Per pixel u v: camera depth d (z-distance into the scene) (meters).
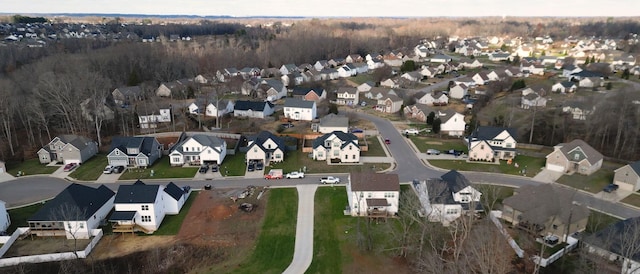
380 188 56.97
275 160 78.25
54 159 79.25
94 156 83.12
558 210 51.09
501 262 42.75
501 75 149.00
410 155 81.69
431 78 163.88
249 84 136.38
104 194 58.28
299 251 49.44
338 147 79.00
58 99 91.44
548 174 71.19
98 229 52.06
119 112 102.62
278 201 61.62
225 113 110.75
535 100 104.12
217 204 60.69
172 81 143.00
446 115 97.94
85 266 46.66
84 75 111.50
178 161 77.31
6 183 69.12
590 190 64.50
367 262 47.34
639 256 42.62
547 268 45.25
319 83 155.00
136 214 53.31
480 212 56.81
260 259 48.12
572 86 123.38
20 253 48.19
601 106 87.38
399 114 115.81
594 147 82.12
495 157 79.19
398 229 53.75
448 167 75.19
